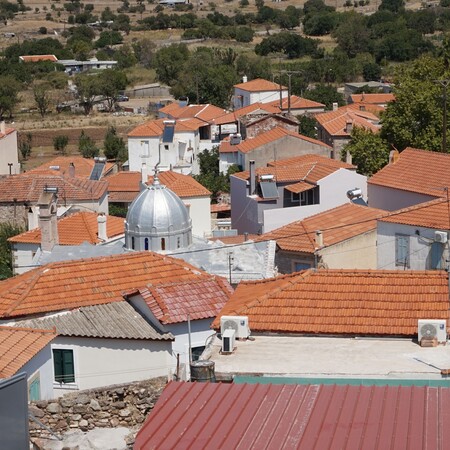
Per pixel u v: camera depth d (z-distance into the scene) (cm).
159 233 7012
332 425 2598
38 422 3328
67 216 8981
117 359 4550
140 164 14700
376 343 3859
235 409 2708
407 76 11606
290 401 2733
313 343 3869
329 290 4209
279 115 14450
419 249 6819
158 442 2591
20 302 4938
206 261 6706
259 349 3781
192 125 15250
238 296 4447
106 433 3366
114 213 11712
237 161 13000
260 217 9556
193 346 4666
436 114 10994
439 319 3934
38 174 11038
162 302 4722
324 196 9450
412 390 2752
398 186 7950
